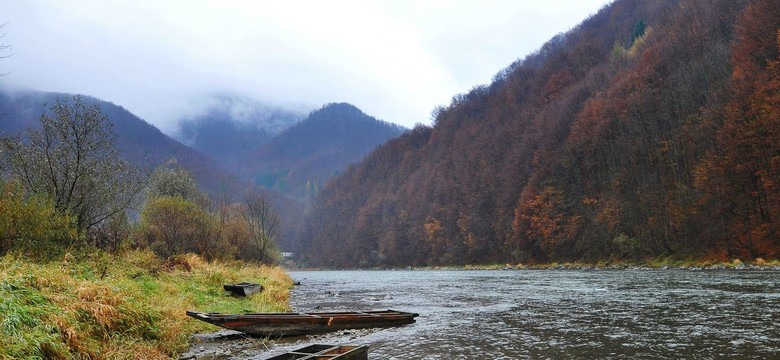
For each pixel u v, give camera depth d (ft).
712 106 195.31
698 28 267.39
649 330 46.60
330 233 602.44
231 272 97.19
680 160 208.44
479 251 330.95
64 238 60.85
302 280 194.49
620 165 244.22
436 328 52.90
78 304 33.73
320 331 50.47
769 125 160.86
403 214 459.32
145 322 38.68
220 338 47.01
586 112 288.30
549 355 37.40
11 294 30.30
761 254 150.20
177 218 117.91
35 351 25.25
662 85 247.29
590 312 61.46
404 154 655.35
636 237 208.95
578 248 240.12
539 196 277.85
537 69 552.00
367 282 165.07
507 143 395.75
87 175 72.79
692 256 174.50
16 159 68.03
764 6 197.06
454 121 593.01
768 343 38.47
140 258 78.07
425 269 374.22
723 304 62.28
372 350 41.19
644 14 483.10
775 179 155.84
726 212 168.14
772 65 169.58
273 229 197.36
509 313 64.44
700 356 35.24
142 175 87.71
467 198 382.83
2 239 52.65
